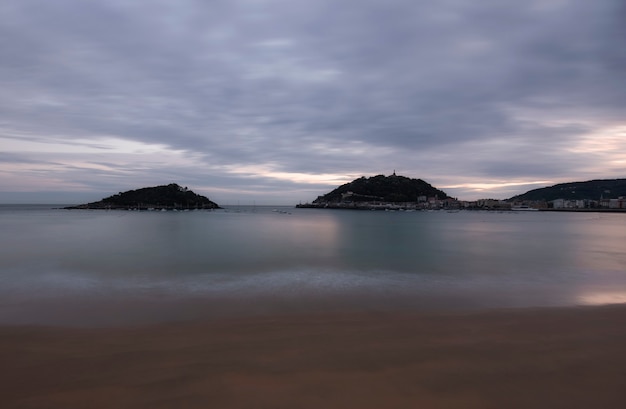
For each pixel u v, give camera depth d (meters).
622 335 8.61
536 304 12.48
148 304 12.16
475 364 6.85
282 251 28.36
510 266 21.78
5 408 5.32
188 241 36.41
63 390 5.86
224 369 6.61
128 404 5.44
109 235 43.47
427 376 6.33
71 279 16.69
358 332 8.86
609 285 16.11
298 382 6.10
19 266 20.38
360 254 27.08
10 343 8.12
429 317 10.40
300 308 11.75
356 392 5.79
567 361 7.00
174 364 6.85
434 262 23.23
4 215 124.38
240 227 64.06
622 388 5.95
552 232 58.28
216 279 16.86
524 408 5.37
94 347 7.84
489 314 10.67
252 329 9.20
